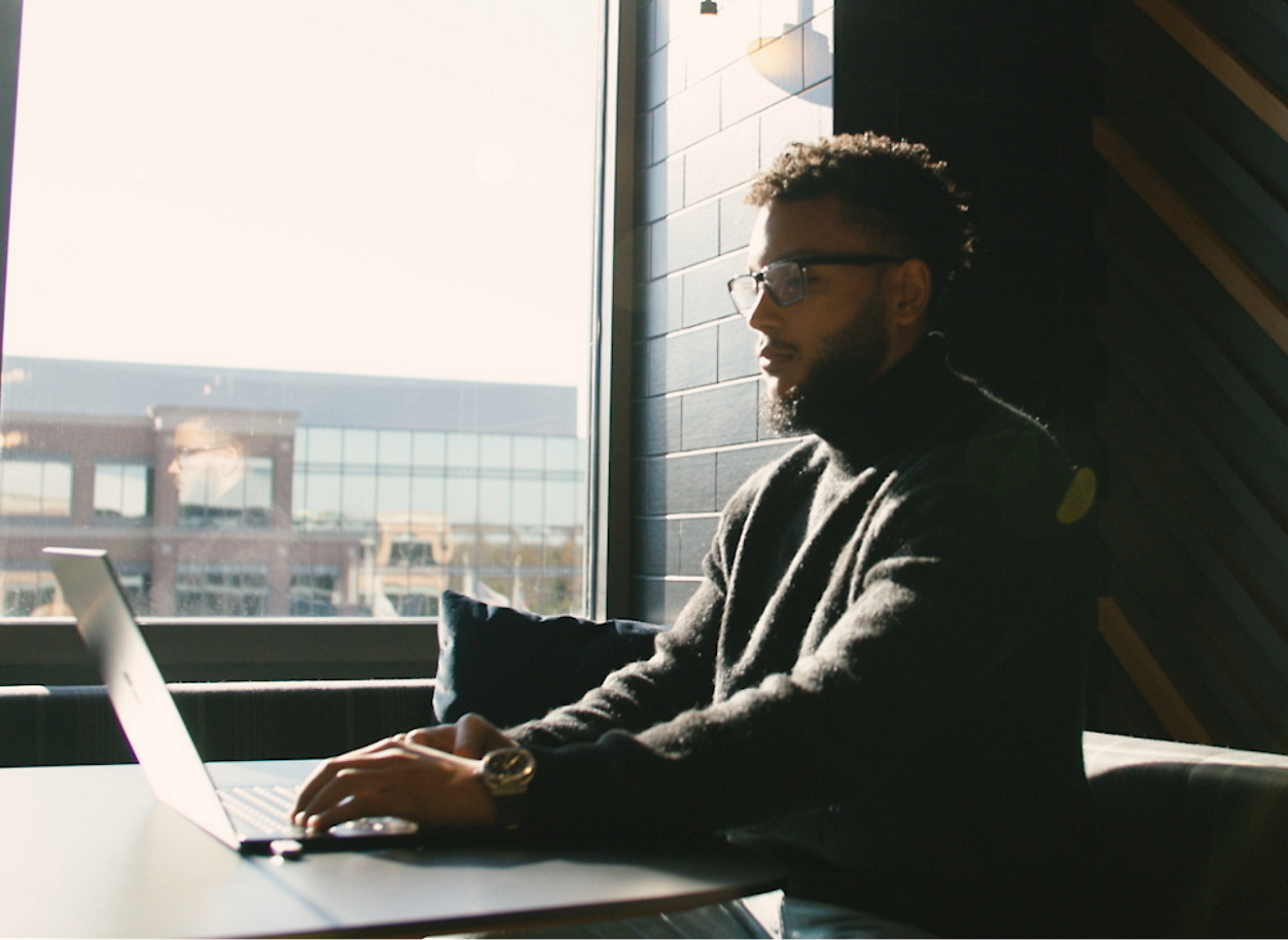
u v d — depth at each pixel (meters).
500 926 0.76
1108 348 2.40
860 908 1.21
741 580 1.51
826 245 1.38
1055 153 2.41
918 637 1.06
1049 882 1.20
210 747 1.98
